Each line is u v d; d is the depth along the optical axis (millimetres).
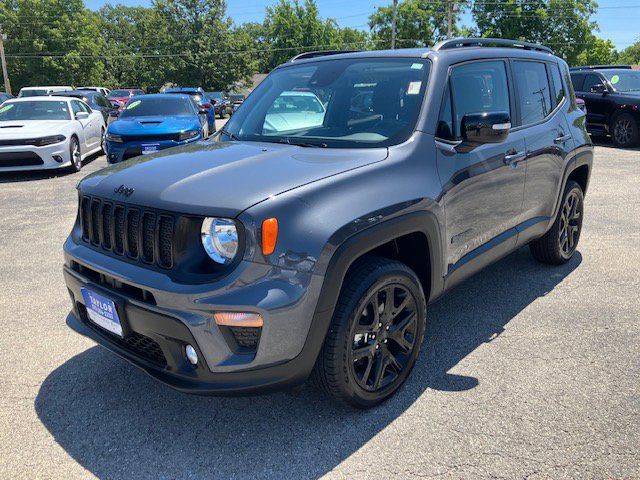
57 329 3725
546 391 2885
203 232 2277
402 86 3156
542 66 4281
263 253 2197
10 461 2418
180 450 2490
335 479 2281
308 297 2260
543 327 3643
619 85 12844
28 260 5176
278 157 2734
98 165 11422
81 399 2893
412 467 2334
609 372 3062
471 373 3082
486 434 2541
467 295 4211
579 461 2342
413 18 52000
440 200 2893
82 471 2359
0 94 21891
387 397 2793
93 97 16750
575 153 4465
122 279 2426
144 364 2500
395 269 2625
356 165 2617
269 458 2422
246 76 58219
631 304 3986
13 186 9000
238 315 2188
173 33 55281
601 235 5715
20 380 3080
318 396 2889
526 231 3951
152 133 9203
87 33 51406
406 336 2877
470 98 3350
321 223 2303
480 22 45875
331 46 58469
